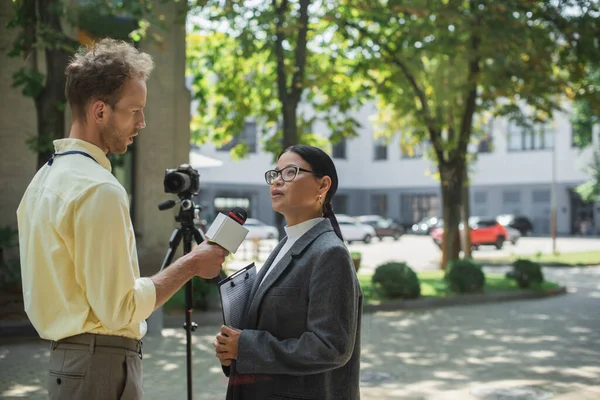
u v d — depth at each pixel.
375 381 6.98
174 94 14.73
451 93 17.17
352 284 2.43
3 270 10.98
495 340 9.52
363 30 15.70
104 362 2.31
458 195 18.55
